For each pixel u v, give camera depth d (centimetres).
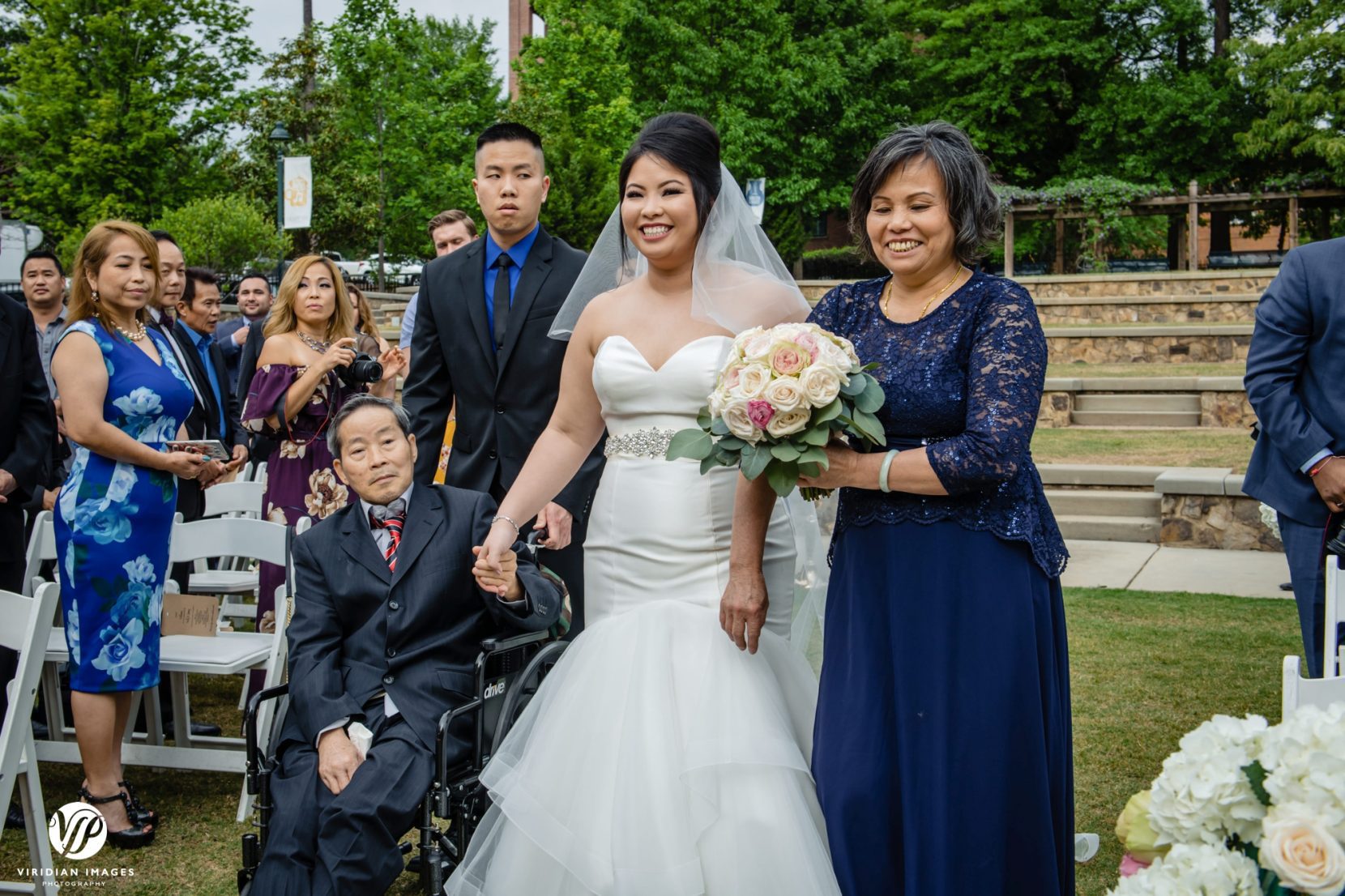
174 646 419
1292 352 331
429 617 316
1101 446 985
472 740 305
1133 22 2822
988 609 235
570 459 312
